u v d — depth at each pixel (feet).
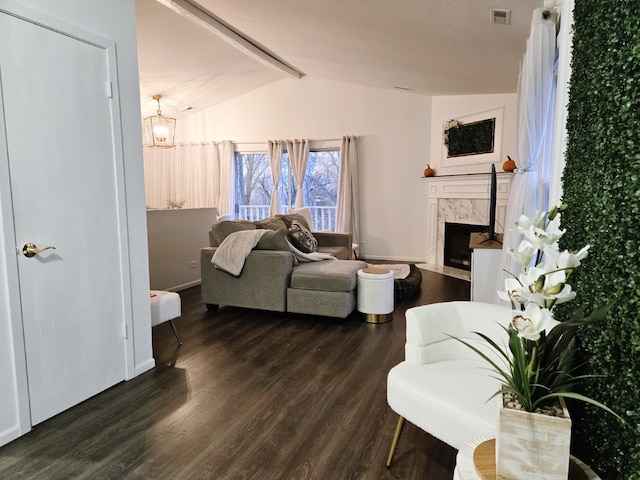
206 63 19.43
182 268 15.60
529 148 9.13
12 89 5.87
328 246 18.29
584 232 4.34
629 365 3.20
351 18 11.53
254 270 12.04
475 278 11.43
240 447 5.79
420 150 21.35
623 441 3.27
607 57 3.69
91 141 7.09
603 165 3.76
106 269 7.46
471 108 19.08
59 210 6.58
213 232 13.28
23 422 6.09
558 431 3.08
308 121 23.17
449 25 10.52
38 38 6.18
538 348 3.23
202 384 7.77
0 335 5.79
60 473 5.23
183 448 5.76
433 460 5.54
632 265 3.16
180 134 25.70
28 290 6.16
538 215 3.58
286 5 11.91
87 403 7.04
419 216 21.70
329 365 8.64
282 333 10.72
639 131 3.09
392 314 12.35
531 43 8.70
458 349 5.81
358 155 22.38
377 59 15.55
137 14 14.48
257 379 7.97
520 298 3.20
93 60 7.08
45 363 6.43
